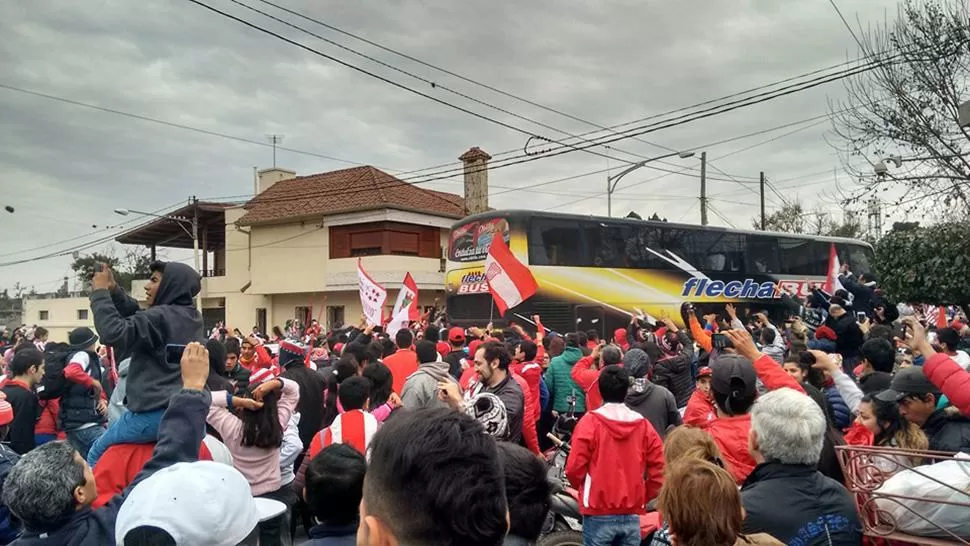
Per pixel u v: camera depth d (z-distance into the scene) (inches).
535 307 662.5
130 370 152.6
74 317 1705.2
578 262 696.4
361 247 1314.0
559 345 357.4
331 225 1334.9
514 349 298.8
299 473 221.8
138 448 147.6
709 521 97.5
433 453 58.3
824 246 941.8
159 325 149.4
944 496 111.5
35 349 294.4
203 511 98.3
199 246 1716.3
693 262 794.8
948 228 422.3
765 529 113.7
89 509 116.0
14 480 110.7
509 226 672.4
